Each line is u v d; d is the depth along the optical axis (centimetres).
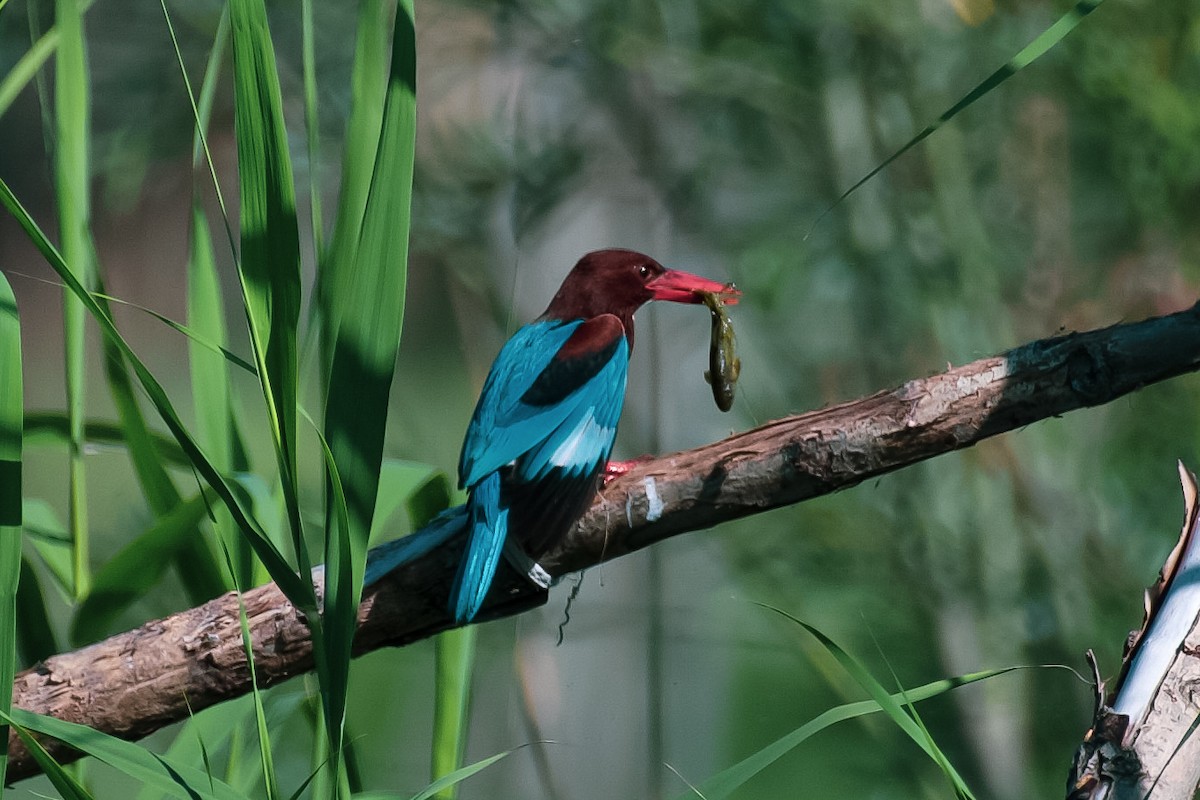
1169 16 955
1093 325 1051
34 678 531
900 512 1074
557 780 1126
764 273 1088
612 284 777
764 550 1082
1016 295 1088
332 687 436
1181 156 974
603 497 569
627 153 1126
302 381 495
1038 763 1089
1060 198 1073
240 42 448
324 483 450
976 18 1000
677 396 1172
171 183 1212
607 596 1138
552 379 635
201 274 555
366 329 443
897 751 1050
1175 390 1023
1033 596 1095
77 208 558
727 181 1128
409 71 441
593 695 1141
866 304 1084
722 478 555
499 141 1077
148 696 534
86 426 605
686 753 1188
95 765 1108
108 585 552
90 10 1069
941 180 1042
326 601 436
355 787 552
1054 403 530
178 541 543
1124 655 453
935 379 539
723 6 1040
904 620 1108
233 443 559
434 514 629
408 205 441
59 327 3127
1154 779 417
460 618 542
